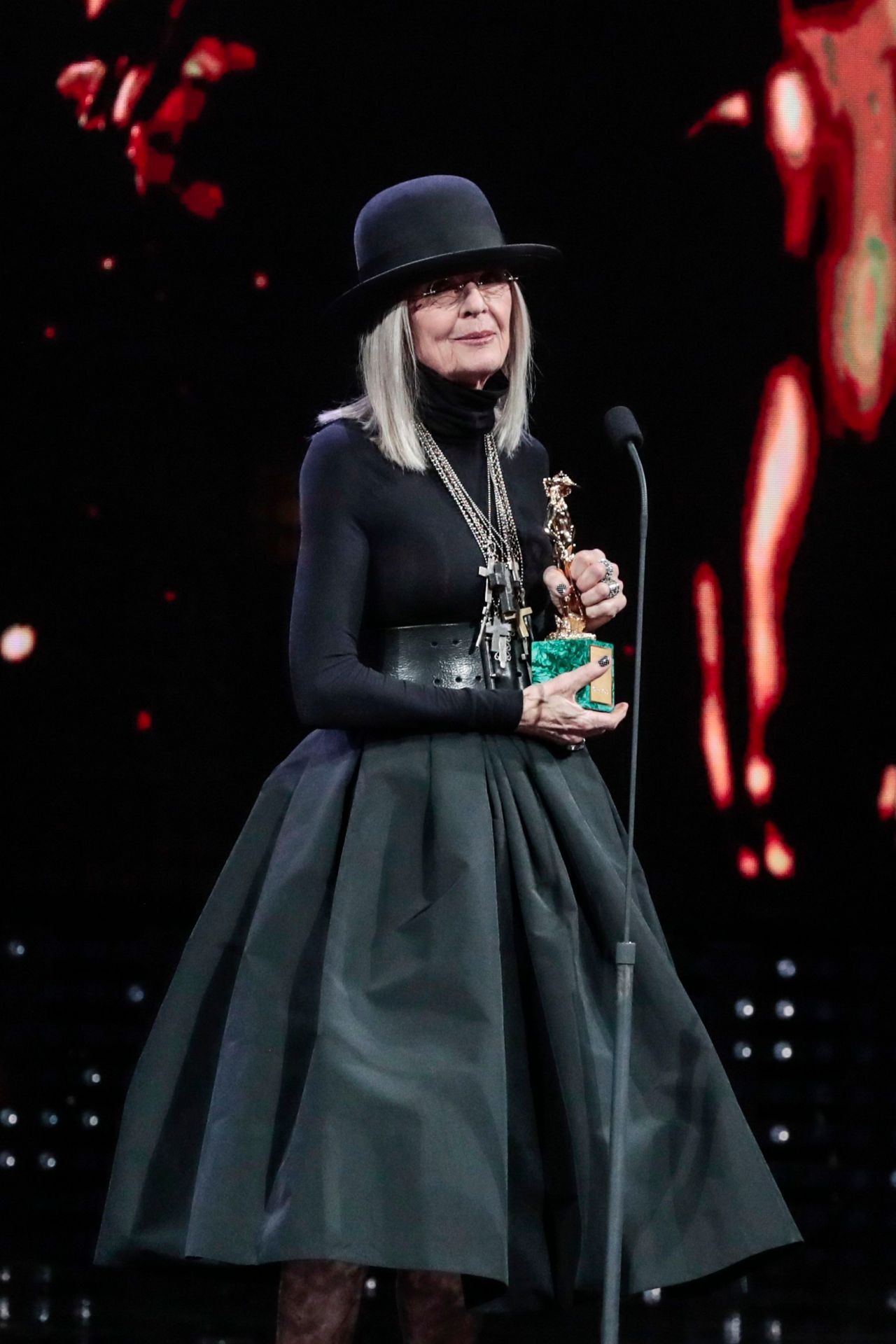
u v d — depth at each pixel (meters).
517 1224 8.16
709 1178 8.17
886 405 18.75
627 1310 16.17
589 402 18.95
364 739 8.61
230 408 18.86
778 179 18.75
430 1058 7.89
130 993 19.19
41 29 18.50
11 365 18.78
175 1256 8.33
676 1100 8.32
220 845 18.78
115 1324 14.77
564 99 18.72
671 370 18.91
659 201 18.81
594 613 8.77
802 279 18.83
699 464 18.91
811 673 18.80
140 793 18.80
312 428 18.84
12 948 19.22
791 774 18.80
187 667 18.88
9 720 18.80
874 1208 19.08
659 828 18.83
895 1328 15.29
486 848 8.27
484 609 8.68
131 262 18.75
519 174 18.78
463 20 18.59
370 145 18.70
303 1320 8.18
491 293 8.77
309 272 18.78
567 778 8.80
